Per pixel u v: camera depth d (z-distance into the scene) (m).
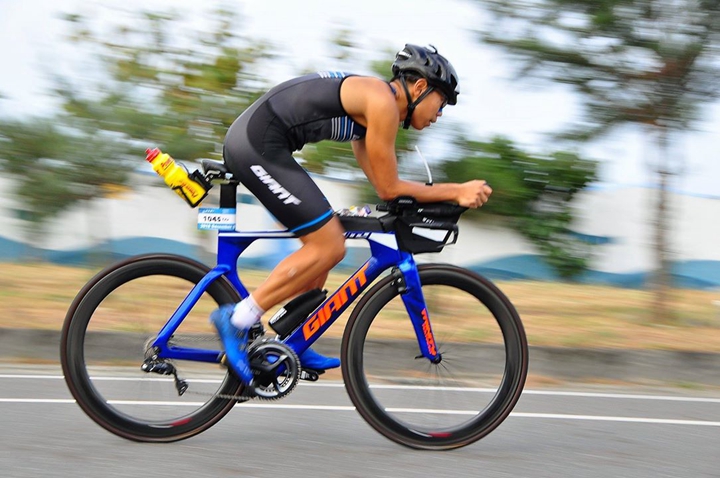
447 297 3.84
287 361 3.59
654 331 7.12
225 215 3.65
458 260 10.80
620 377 6.20
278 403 4.64
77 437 3.73
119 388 3.67
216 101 8.32
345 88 3.50
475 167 8.57
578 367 6.20
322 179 8.99
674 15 7.18
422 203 3.68
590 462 3.66
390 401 3.77
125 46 8.41
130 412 3.67
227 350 3.54
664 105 7.44
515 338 3.79
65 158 9.11
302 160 8.53
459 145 8.63
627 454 3.83
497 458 3.66
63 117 8.82
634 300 8.98
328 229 3.55
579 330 6.99
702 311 8.48
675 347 6.46
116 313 3.69
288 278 3.54
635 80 7.43
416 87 3.59
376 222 3.70
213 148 8.48
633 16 7.07
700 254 11.75
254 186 3.52
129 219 10.66
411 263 3.73
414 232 3.72
